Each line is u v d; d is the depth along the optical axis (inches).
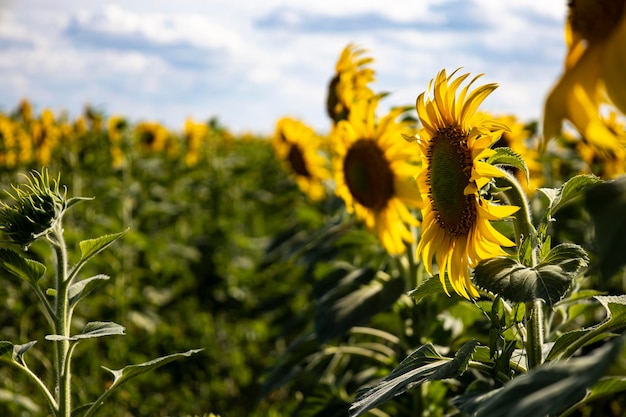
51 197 105.2
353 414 85.9
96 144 348.2
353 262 216.7
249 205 456.4
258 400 181.3
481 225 89.7
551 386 57.9
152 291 319.0
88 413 105.0
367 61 186.4
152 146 499.5
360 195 169.5
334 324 154.8
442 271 97.6
